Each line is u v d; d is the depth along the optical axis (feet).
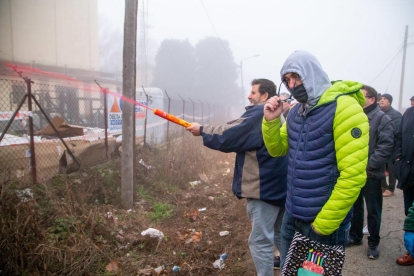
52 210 11.00
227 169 23.50
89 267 8.67
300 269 5.42
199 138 28.09
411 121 9.73
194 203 14.79
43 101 30.89
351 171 4.83
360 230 11.18
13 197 10.16
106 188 14.62
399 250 11.05
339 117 5.01
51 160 14.74
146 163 18.56
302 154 5.57
